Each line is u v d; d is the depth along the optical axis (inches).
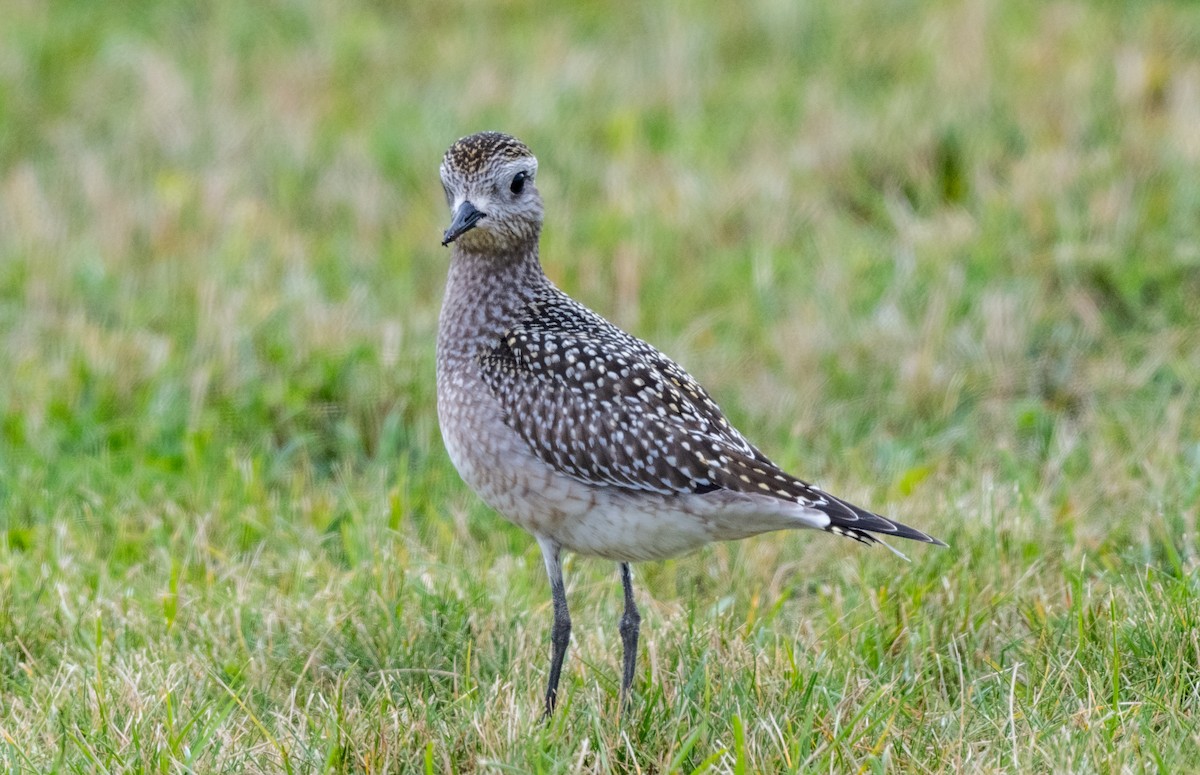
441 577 393.4
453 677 354.3
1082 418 484.7
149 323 535.2
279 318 524.4
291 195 626.5
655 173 626.5
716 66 707.4
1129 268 532.7
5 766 315.6
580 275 563.5
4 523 430.9
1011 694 323.3
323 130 673.6
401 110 682.8
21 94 694.5
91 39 743.7
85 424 470.6
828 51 711.7
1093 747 305.0
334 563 415.2
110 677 349.7
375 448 479.2
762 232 584.7
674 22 736.3
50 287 551.2
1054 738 312.5
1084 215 556.7
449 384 360.8
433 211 610.9
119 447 471.2
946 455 464.8
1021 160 594.2
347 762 316.2
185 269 568.4
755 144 643.5
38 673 362.3
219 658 362.9
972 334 514.9
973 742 319.0
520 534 431.2
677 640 363.9
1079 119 613.3
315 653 363.9
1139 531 408.2
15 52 714.8
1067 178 572.4
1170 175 573.0
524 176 365.4
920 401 491.5
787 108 673.0
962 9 713.6
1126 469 439.8
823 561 413.4
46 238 580.1
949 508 415.2
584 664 359.3
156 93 684.7
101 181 625.9
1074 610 359.3
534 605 391.5
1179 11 708.0
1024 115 623.2
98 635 356.5
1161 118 614.9
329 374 490.6
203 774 312.8
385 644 365.7
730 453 340.2
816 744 320.2
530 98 674.8
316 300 535.2
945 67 668.1
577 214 606.9
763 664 345.7
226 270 565.0
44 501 434.6
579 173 631.2
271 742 321.4
